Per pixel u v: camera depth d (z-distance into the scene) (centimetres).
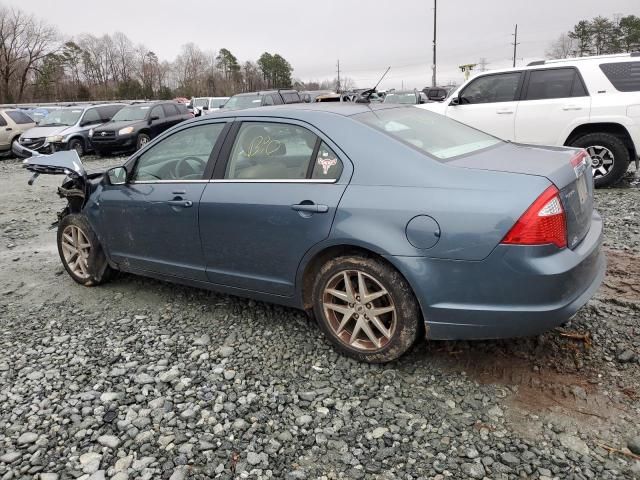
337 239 303
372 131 313
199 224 370
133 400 300
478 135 373
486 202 267
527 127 784
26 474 246
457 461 241
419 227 279
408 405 282
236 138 365
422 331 310
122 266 446
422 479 231
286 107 362
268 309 409
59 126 1639
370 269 299
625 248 499
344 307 322
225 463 247
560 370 303
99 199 441
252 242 346
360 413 278
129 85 6750
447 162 295
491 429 260
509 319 271
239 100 1842
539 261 261
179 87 7856
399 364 320
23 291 481
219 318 400
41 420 286
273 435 265
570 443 247
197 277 391
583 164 315
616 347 321
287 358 336
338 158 314
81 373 332
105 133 1555
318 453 251
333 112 337
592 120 733
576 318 358
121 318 411
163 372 328
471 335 284
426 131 342
